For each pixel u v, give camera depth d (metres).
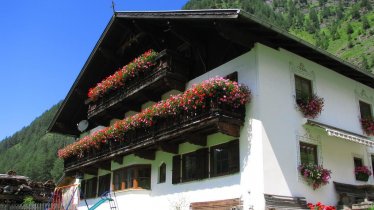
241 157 14.02
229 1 194.25
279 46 15.41
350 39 133.25
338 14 167.62
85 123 25.53
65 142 105.75
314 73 16.64
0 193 25.91
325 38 146.75
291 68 15.66
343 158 16.59
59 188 22.42
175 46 18.86
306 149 15.34
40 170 90.75
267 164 13.47
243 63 15.00
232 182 14.11
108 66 23.34
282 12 195.62
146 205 17.95
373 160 18.28
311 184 14.69
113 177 20.92
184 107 14.54
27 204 25.03
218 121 13.48
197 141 15.27
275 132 14.12
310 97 15.77
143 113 16.83
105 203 20.92
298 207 13.67
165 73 16.86
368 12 159.25
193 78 17.56
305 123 15.14
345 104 17.83
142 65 18.22
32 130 155.12
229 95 13.77
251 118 14.07
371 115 19.50
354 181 16.75
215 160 15.04
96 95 21.55
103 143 20.58
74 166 23.50
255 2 188.25
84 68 23.31
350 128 17.66
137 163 18.98
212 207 14.41
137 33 20.06
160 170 17.98
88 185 23.80
